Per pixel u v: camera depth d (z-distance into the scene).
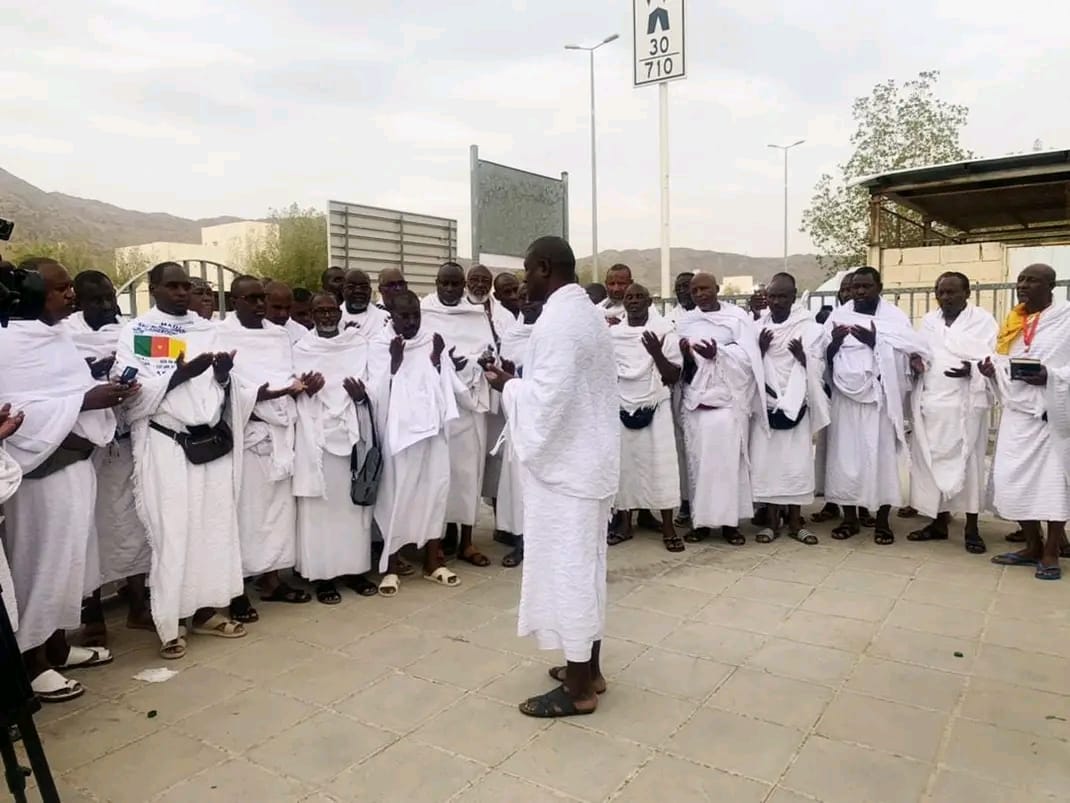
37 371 3.80
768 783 3.05
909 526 6.65
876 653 4.19
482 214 13.01
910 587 5.17
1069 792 2.96
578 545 3.48
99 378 4.25
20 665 2.63
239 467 4.57
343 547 5.13
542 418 3.38
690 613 4.78
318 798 3.00
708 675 3.97
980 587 5.14
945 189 12.80
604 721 3.53
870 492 6.09
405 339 5.32
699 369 6.11
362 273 6.17
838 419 6.23
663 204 11.51
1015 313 5.42
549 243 3.54
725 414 6.06
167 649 4.27
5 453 3.38
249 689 3.90
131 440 4.39
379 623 4.74
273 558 4.95
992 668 3.99
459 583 5.45
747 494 6.19
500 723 3.54
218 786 3.08
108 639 4.59
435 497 5.38
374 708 3.69
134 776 3.16
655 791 3.01
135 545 4.58
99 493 4.50
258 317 5.00
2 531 3.80
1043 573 5.27
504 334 6.01
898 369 6.07
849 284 6.29
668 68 11.20
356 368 5.21
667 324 6.13
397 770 3.17
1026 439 5.30
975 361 5.78
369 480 5.07
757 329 6.21
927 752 3.24
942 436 5.89
